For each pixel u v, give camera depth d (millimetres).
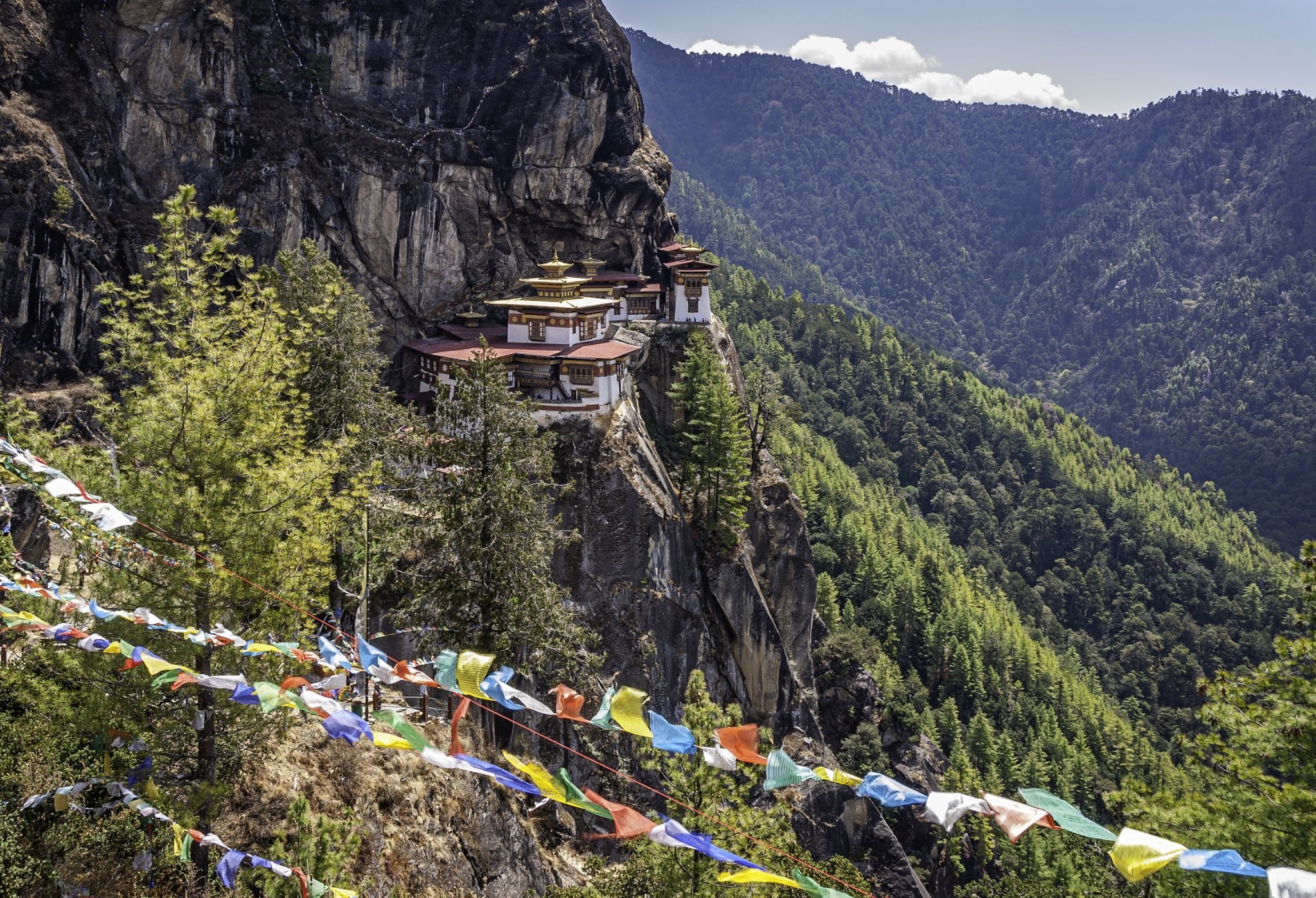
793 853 29734
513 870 33938
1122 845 8969
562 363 67188
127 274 61375
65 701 20312
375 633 45625
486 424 38125
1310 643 21797
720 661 72438
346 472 32938
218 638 15969
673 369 85500
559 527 63312
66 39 62031
